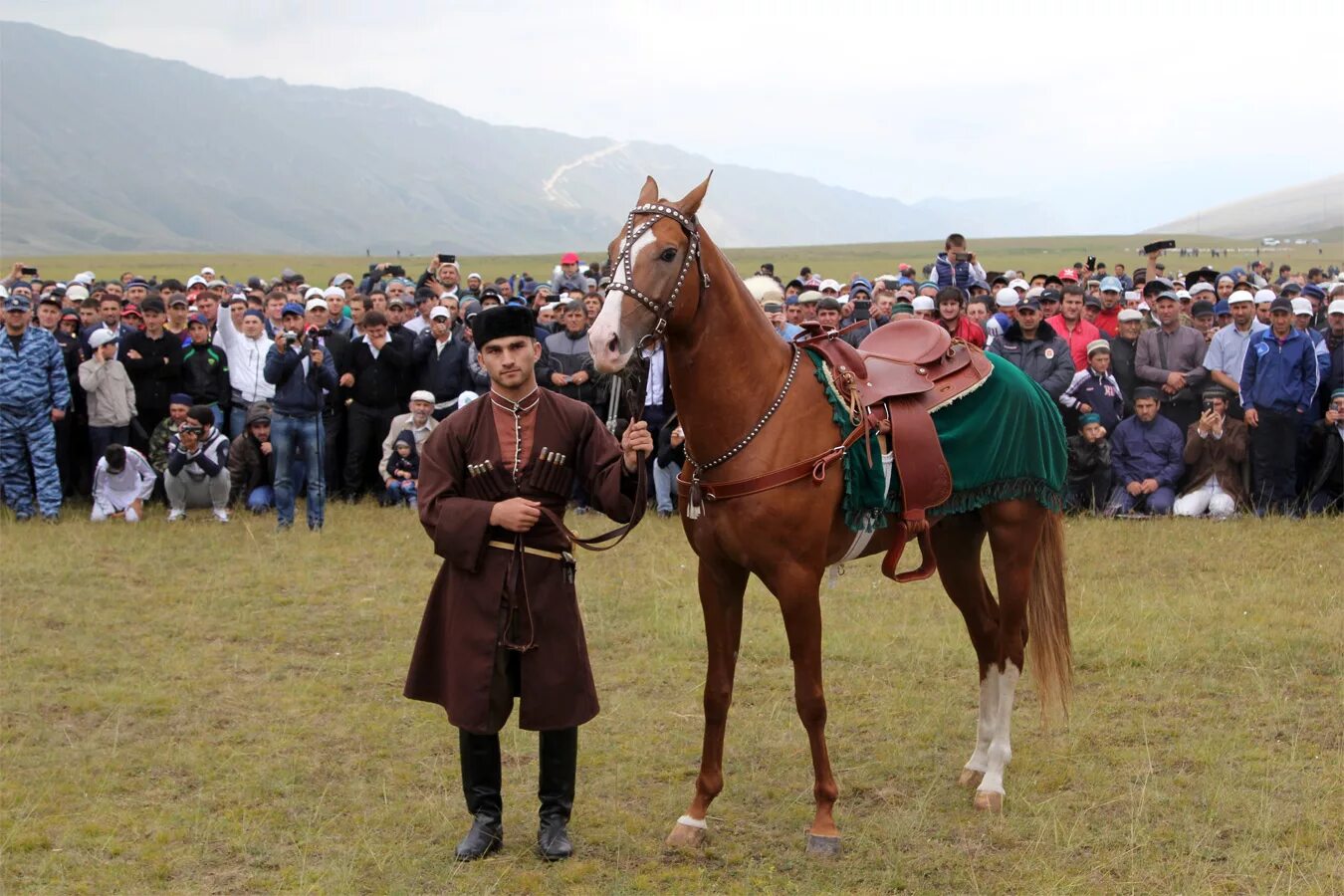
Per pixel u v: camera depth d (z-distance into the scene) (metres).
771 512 4.70
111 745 6.10
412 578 9.53
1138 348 12.04
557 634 4.75
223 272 71.06
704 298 4.61
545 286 15.40
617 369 4.36
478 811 4.89
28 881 4.61
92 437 12.23
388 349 12.45
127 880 4.62
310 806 5.35
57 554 10.21
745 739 6.10
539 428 4.82
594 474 4.80
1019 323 11.66
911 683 6.89
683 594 8.79
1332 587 8.70
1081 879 4.53
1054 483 5.54
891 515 5.18
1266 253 99.81
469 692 4.66
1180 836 4.88
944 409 5.31
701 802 4.99
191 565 9.98
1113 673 7.02
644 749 6.00
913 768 5.74
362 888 4.59
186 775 5.73
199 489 11.84
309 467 11.28
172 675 7.21
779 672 7.14
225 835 5.03
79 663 7.40
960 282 14.55
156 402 12.52
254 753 5.98
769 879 4.65
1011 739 6.08
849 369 5.09
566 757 4.86
